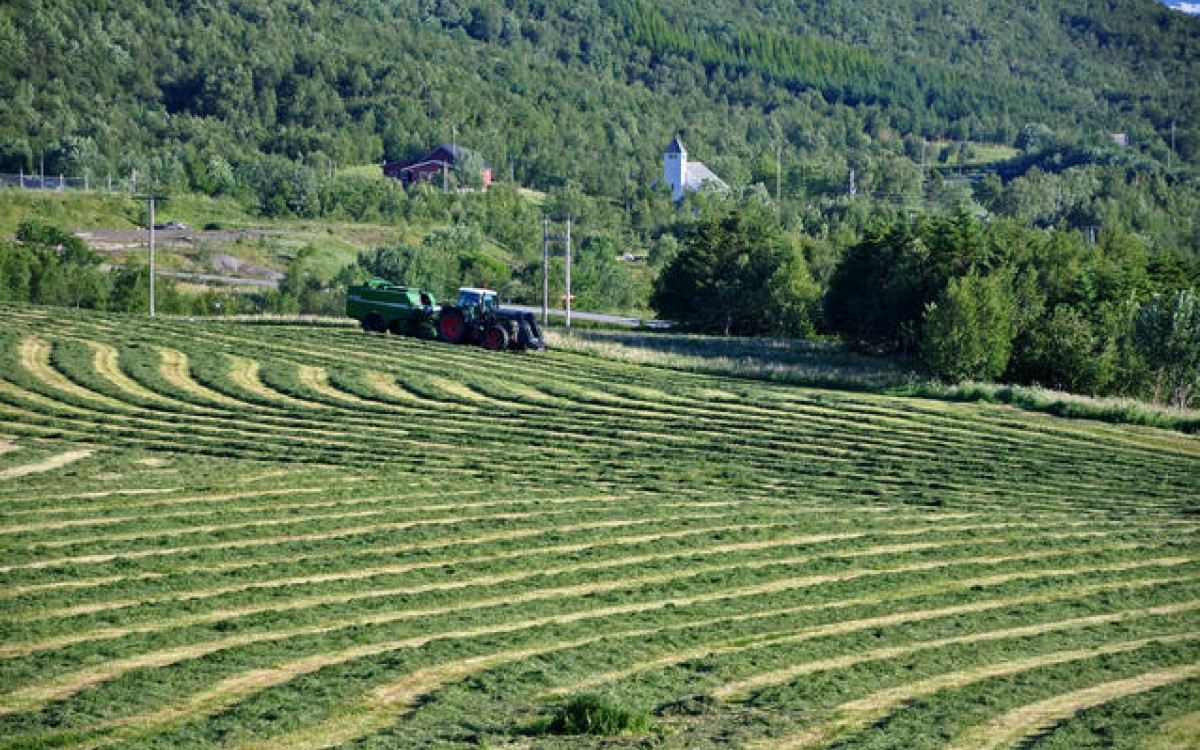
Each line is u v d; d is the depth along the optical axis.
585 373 70.06
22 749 22.16
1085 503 47.12
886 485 48.94
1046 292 83.69
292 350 70.31
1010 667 27.67
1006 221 101.31
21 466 45.66
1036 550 39.38
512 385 65.06
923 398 70.56
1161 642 29.36
